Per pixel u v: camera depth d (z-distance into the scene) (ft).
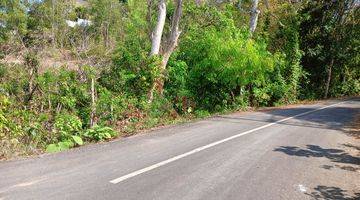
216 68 61.77
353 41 131.75
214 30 64.44
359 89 162.20
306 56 124.77
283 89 89.45
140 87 50.90
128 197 18.72
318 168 27.53
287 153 31.68
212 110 63.93
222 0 94.84
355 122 59.11
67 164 23.97
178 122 46.32
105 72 50.85
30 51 48.19
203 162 26.63
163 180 21.89
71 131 35.01
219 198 19.65
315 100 116.26
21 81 43.91
